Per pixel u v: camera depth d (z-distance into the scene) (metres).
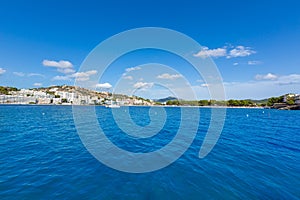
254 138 16.31
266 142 14.61
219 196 6.23
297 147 12.95
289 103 105.12
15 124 24.61
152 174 8.06
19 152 11.13
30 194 6.14
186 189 6.70
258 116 48.88
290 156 10.68
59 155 10.66
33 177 7.48
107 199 5.96
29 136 16.38
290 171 8.36
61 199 5.88
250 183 7.16
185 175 7.95
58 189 6.53
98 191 6.47
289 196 6.23
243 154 11.11
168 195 6.29
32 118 33.34
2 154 10.65
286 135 18.19
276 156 10.70
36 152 11.19
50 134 17.41
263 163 9.45
